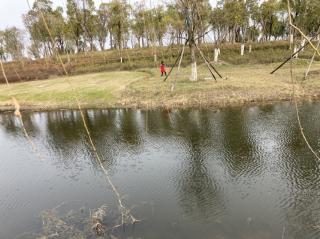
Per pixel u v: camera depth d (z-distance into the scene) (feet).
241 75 89.86
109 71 134.21
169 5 98.63
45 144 50.75
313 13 109.60
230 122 52.42
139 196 31.32
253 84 73.31
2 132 61.00
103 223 26.73
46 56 158.40
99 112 69.87
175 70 113.29
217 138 45.44
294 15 116.47
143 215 27.78
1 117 75.31
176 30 120.26
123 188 33.35
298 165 34.86
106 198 31.53
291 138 42.57
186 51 141.79
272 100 63.21
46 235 25.61
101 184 34.78
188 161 38.70
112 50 184.44
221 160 38.04
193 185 32.68
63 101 81.82
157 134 49.98
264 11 137.28
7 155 46.91
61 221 27.04
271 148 40.01
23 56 160.04
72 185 35.17
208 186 32.19
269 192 30.01
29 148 49.34
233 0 113.19
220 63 122.11
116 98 77.46
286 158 36.83
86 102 78.54
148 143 46.32
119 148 45.39
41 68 143.74
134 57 145.28
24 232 26.68
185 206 28.84
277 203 28.09
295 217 25.90
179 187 32.53
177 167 37.29
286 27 172.76
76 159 42.83
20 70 144.15
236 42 179.52
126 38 158.30
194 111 61.31
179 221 26.53
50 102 82.58
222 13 116.16
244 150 40.29
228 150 40.81
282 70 94.53
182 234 24.68
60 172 39.01
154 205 29.40
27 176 38.65
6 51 166.30
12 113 78.69
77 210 29.53
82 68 141.38
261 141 42.63
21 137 56.29
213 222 26.05
